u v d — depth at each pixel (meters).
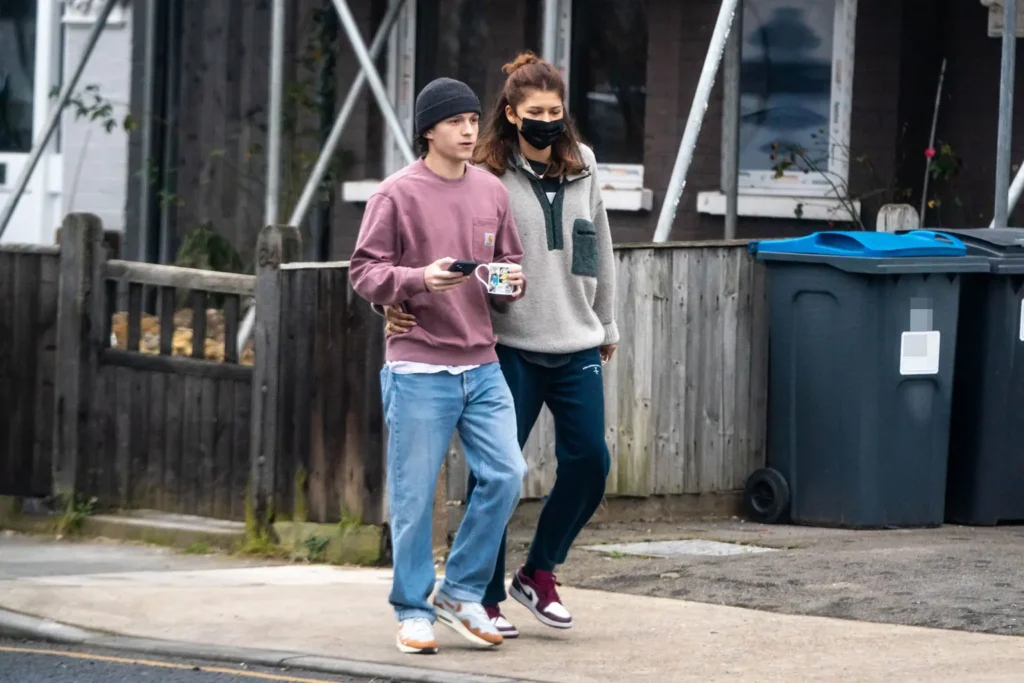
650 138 30.86
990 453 21.62
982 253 21.31
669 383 21.86
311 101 34.34
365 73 28.66
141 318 20.75
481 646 14.74
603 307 15.20
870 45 28.83
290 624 15.98
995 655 14.25
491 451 14.34
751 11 30.16
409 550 14.56
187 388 20.34
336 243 33.97
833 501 21.36
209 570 18.80
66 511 21.03
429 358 14.27
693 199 30.47
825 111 29.78
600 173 31.75
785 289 21.64
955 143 28.72
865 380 21.03
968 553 18.83
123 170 38.47
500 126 14.80
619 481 21.48
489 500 14.41
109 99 38.25
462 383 14.36
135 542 20.50
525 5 32.09
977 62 28.44
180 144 37.22
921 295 21.06
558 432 14.97
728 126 29.16
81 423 21.08
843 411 21.20
